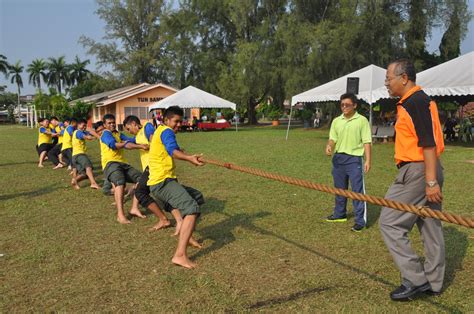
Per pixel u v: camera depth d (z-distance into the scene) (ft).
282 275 13.03
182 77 134.72
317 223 18.60
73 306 11.15
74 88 213.25
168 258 14.51
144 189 17.43
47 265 13.92
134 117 20.43
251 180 29.32
